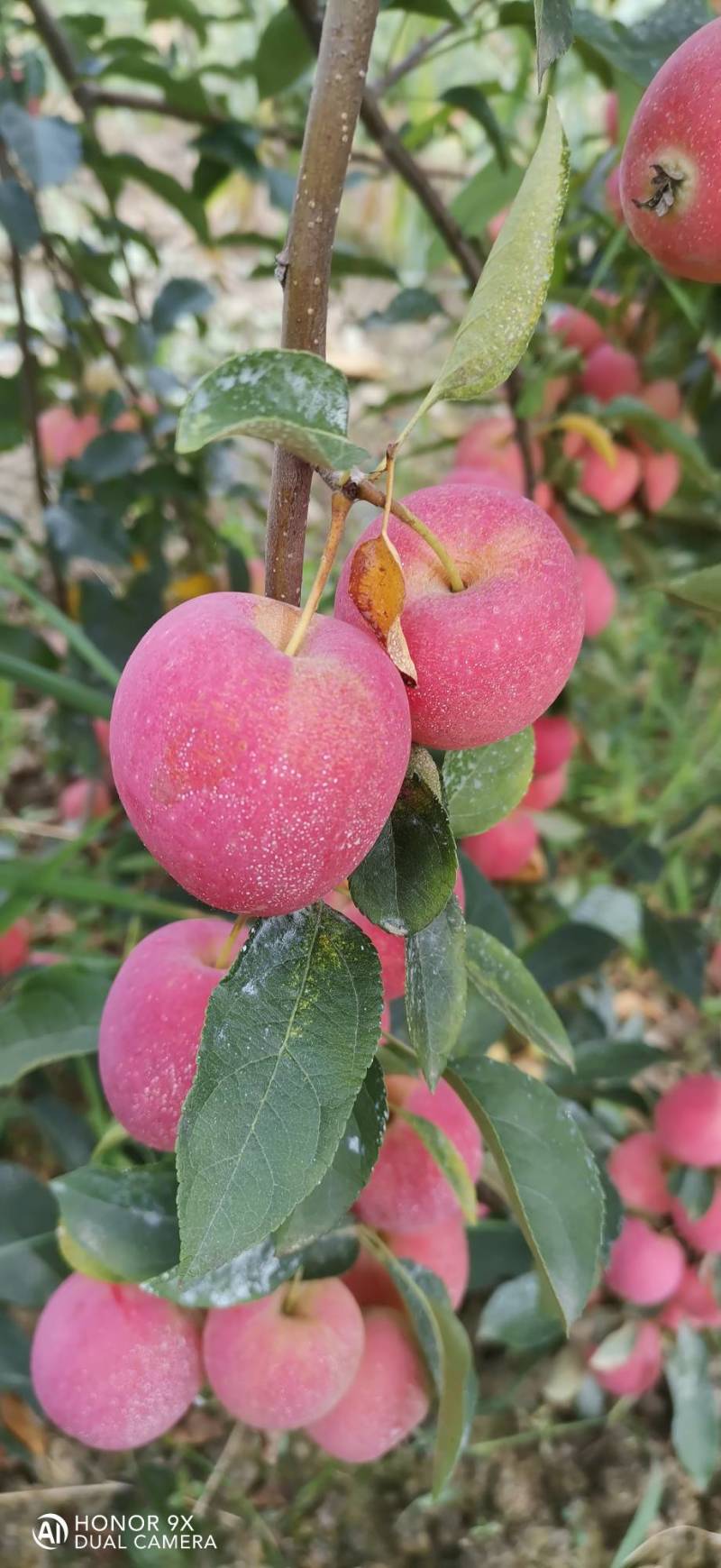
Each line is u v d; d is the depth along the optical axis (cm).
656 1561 41
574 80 64
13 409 54
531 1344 40
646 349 46
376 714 15
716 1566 41
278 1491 42
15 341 58
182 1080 21
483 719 17
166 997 21
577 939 42
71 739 52
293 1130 17
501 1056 50
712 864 47
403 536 18
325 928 19
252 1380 26
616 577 54
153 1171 27
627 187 20
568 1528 42
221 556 64
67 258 60
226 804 15
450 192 101
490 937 25
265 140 59
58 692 39
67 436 58
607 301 48
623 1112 45
